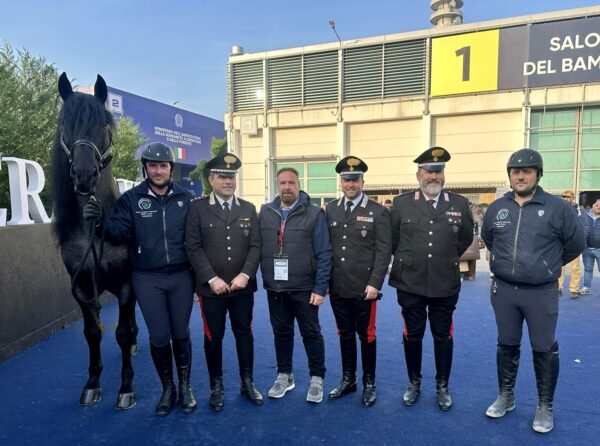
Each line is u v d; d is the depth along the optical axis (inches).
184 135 1537.9
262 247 124.3
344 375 129.9
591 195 637.9
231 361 157.5
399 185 719.7
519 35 636.7
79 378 142.6
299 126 770.2
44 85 324.2
